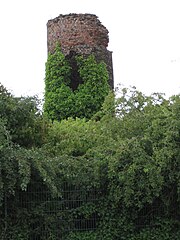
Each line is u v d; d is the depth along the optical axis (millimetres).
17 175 10891
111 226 11797
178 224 11914
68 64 24078
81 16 24750
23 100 14008
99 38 24734
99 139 13039
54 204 11773
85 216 11828
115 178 11688
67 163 11891
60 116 23156
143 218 12000
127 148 11633
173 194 11859
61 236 11711
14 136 13719
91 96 23266
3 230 11164
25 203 11617
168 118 11898
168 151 11164
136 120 12711
